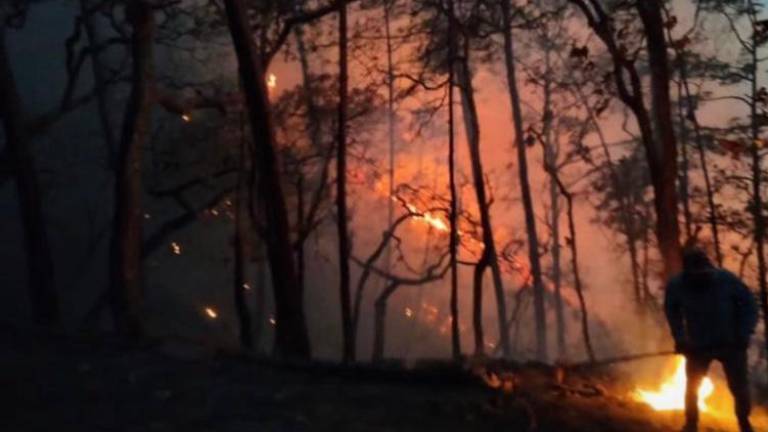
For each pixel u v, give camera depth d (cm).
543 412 1050
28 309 3153
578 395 1152
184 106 2008
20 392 993
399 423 972
